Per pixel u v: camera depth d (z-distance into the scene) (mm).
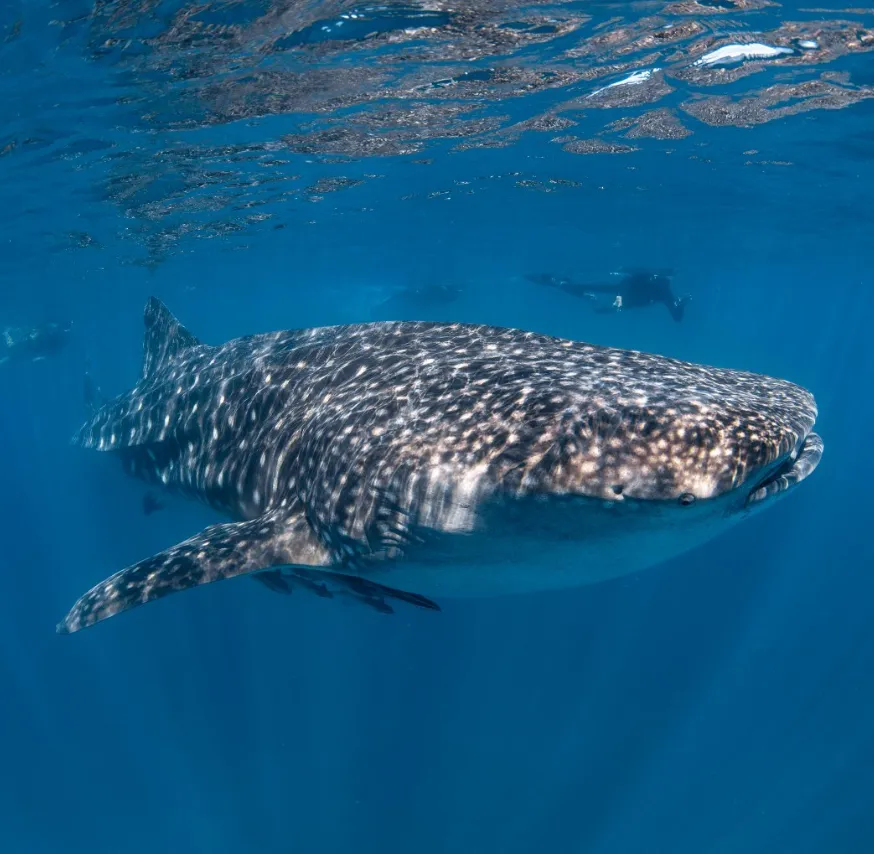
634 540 3484
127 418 8391
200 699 17781
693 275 44406
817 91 13258
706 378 4117
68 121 12648
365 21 9773
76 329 50750
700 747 15672
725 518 3438
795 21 10328
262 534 4668
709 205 23703
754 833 13633
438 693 16641
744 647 19109
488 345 4961
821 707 17203
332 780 14844
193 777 15625
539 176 19812
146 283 34688
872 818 13656
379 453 4070
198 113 12953
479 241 30688
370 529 4070
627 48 11164
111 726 17969
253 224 23906
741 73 12352
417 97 13039
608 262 38281
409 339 5418
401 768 14867
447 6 9500
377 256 33469
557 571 3846
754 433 3275
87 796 15859
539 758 15016
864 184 20281
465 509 3635
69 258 25609
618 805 14016
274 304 55656
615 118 14883
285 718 16641
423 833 13406
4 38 9359
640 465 3219
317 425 4914
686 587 21453
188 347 8156
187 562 4430
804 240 30531
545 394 3801
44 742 17922
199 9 9070
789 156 17703
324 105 13141
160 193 18391
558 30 10406
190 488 6957
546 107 14078
